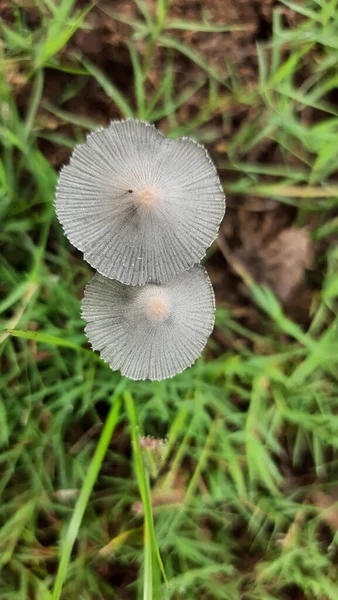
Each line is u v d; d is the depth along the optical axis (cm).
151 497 10
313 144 10
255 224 10
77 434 10
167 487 10
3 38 9
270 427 10
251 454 9
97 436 10
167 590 9
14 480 10
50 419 10
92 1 9
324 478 10
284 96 9
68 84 9
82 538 10
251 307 10
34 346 9
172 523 9
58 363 9
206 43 9
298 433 10
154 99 9
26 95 9
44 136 9
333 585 10
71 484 10
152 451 9
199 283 9
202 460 9
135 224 8
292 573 10
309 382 10
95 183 8
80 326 9
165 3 9
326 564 10
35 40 9
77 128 9
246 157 10
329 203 10
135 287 8
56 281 9
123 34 9
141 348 8
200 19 9
